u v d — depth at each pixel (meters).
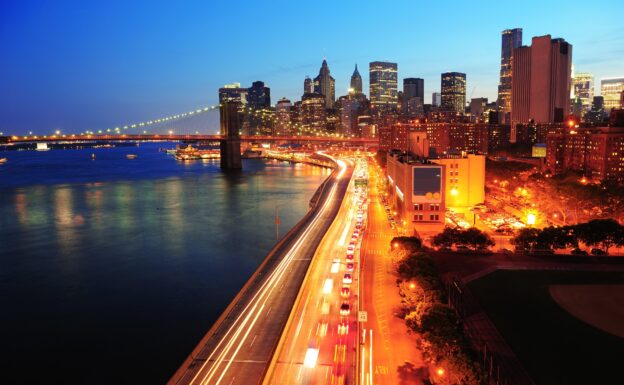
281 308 115.25
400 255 138.50
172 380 85.31
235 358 92.44
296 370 88.00
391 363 90.69
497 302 116.19
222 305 139.62
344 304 112.06
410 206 185.12
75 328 125.75
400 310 113.31
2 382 102.00
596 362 90.12
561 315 109.12
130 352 113.19
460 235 156.88
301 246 173.12
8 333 123.44
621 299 117.56
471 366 78.06
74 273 168.88
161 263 179.62
